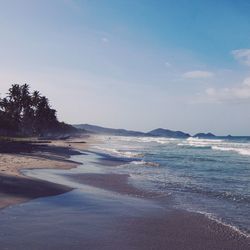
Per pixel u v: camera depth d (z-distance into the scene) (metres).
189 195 16.30
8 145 48.72
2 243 8.47
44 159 33.00
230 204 14.30
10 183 16.09
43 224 10.23
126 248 8.69
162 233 10.10
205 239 9.66
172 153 52.94
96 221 11.00
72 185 18.16
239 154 50.47
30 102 113.38
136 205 13.77
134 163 34.03
